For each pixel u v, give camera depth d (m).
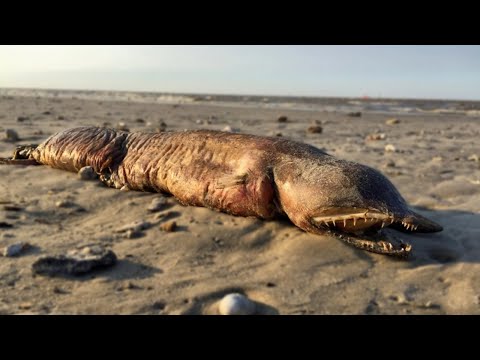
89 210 0.51
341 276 0.37
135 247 0.41
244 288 0.35
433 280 0.37
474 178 0.73
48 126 1.18
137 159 0.57
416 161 0.88
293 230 0.46
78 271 0.36
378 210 0.40
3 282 0.34
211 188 0.50
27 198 0.54
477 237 0.46
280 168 0.47
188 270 0.38
